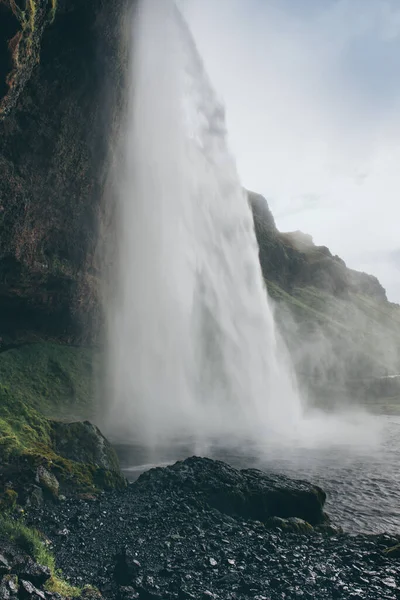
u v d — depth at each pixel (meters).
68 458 19.80
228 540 13.86
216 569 11.82
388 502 20.17
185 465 20.16
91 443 20.75
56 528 13.84
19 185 29.50
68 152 32.88
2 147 28.39
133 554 12.39
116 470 20.11
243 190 70.38
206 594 10.34
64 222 34.66
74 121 32.62
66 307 36.91
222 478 18.44
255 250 70.44
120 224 42.84
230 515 16.50
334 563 12.42
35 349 35.25
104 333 41.84
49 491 16.12
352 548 13.70
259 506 16.84
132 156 43.38
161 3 47.12
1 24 20.83
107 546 12.95
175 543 13.34
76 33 29.75
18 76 22.27
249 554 12.83
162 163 51.44
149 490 17.89
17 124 28.91
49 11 24.25
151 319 48.94
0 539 11.51
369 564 12.34
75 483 17.47
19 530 12.20
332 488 22.30
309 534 15.31
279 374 66.62
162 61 48.88
